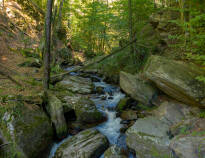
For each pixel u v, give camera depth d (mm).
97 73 10484
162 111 4410
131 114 5121
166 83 4238
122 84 6406
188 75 3979
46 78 5422
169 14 5945
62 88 6941
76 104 5188
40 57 9922
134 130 3762
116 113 5488
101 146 3764
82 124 4809
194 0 2928
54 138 4047
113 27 9312
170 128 3566
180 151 2717
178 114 4035
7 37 9383
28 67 8203
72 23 16109
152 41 6754
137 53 7613
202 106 3672
